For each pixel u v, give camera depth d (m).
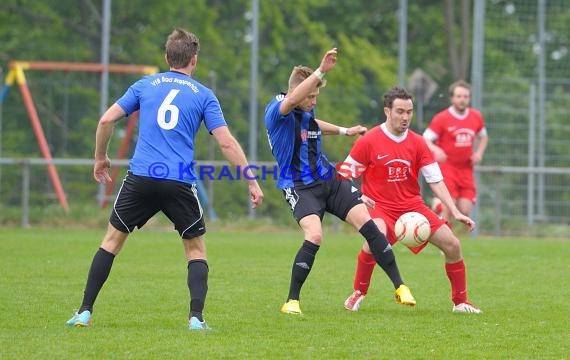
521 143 55.97
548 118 57.47
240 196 56.22
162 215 54.34
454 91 39.97
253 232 52.84
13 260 34.19
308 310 24.02
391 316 23.06
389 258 23.17
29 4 74.06
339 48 77.06
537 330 21.06
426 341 19.59
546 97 57.72
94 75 70.94
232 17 80.56
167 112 20.06
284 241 45.25
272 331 20.55
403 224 23.92
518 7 58.69
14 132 59.41
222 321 21.88
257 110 60.38
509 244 45.78
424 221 23.94
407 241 23.97
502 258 38.19
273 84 75.44
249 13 79.38
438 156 37.78
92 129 59.59
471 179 40.47
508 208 54.53
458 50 83.00
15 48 71.81
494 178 54.16
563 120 57.47
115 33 74.25
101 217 53.94
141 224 20.56
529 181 54.38
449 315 23.31
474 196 40.50
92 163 53.00
